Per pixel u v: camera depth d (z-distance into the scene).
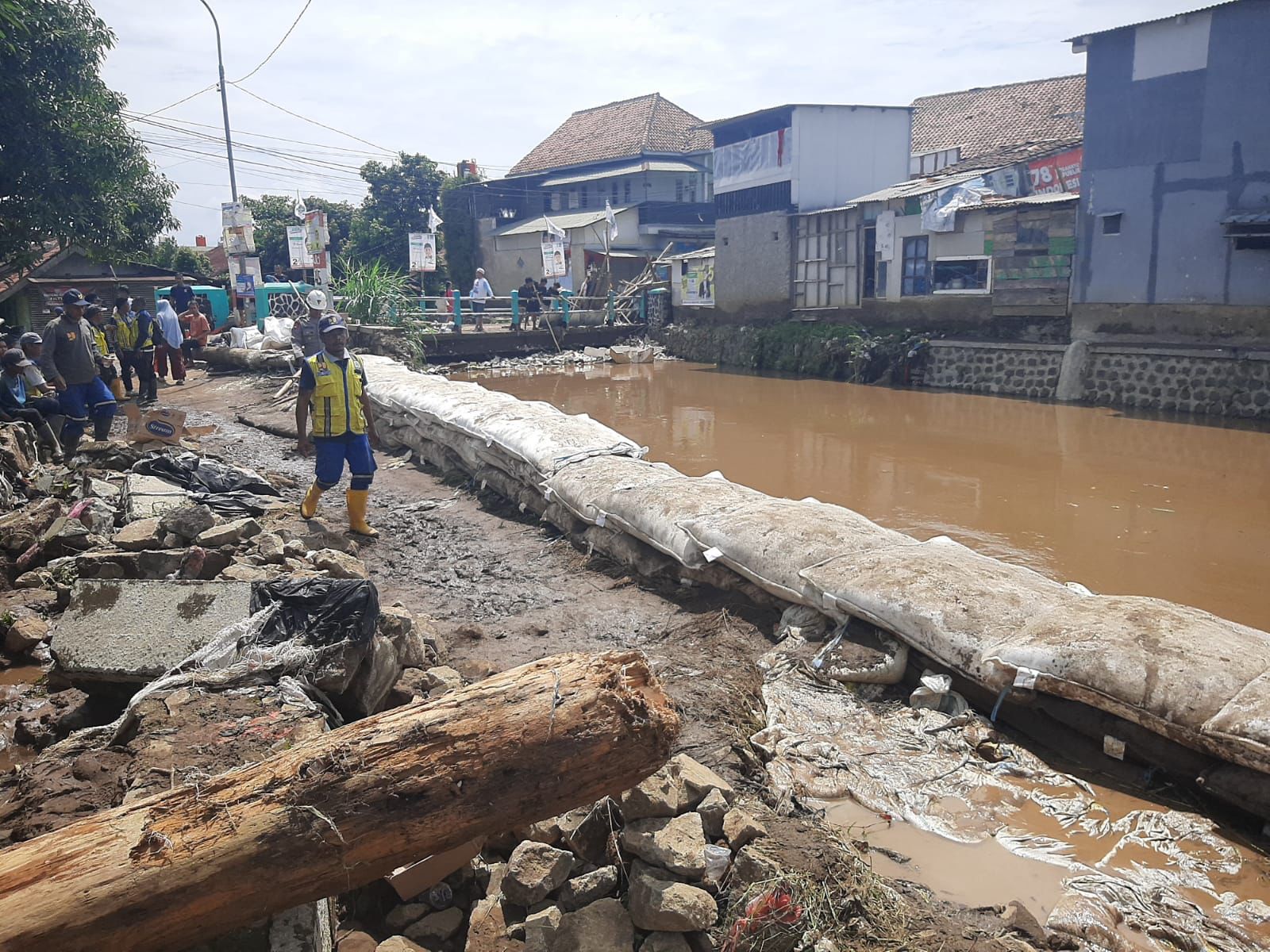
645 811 2.98
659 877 2.84
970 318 18.34
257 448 10.90
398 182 36.97
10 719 4.30
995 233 17.48
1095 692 3.99
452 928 2.93
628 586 6.25
